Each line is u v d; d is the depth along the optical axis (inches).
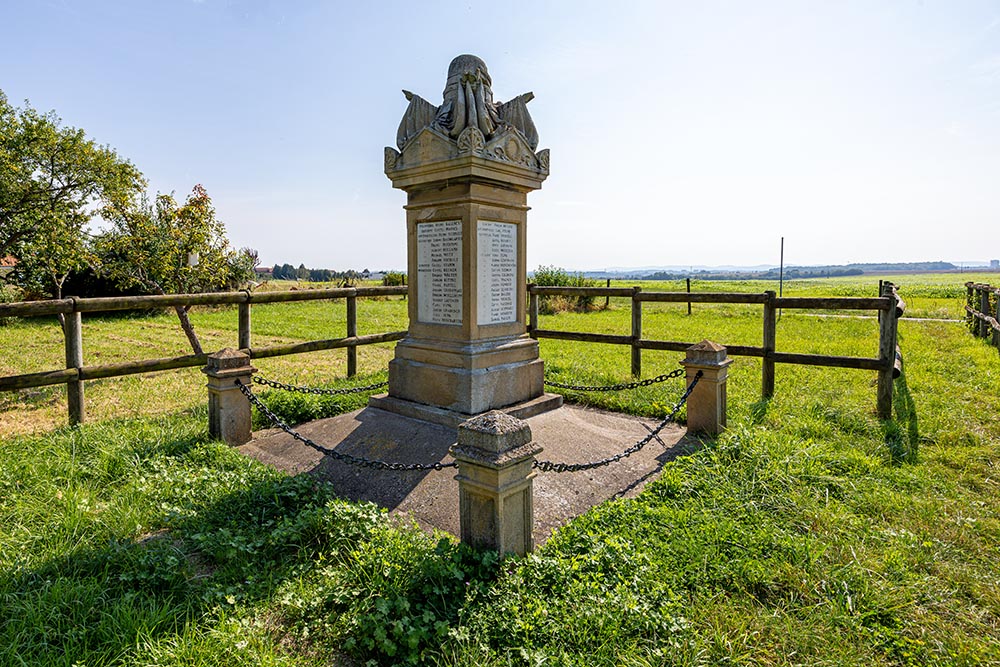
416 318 216.2
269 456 193.9
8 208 472.7
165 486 157.8
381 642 97.0
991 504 156.2
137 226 386.0
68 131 479.5
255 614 107.3
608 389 247.9
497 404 200.5
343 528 132.6
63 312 210.1
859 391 280.2
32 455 177.3
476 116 195.0
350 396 268.8
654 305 996.6
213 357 198.5
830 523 141.6
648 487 163.9
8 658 91.3
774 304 256.5
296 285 1133.7
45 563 118.7
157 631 99.7
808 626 103.9
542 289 339.0
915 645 99.7
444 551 120.5
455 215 197.5
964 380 302.8
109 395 296.7
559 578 114.6
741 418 226.8
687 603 111.5
